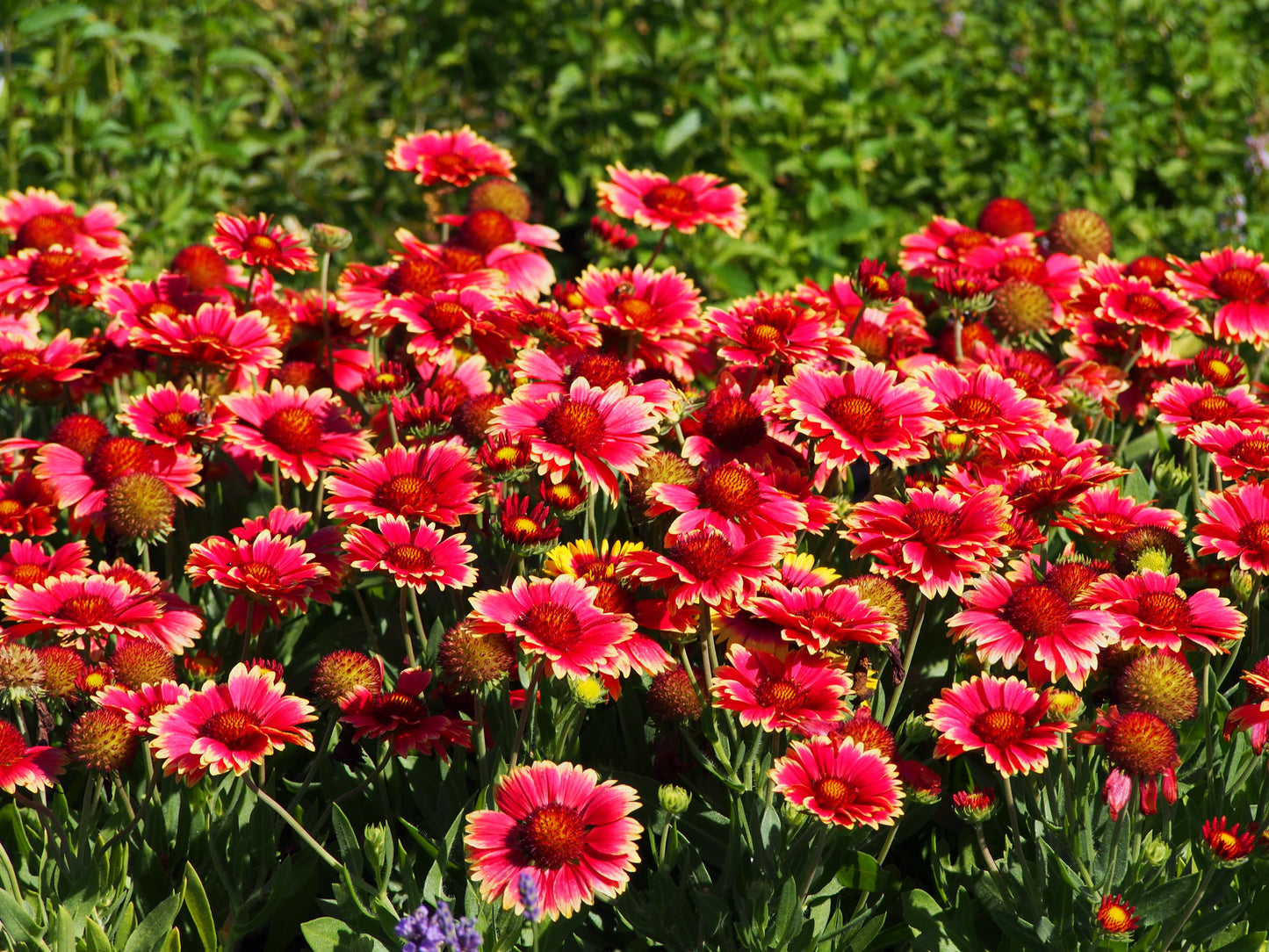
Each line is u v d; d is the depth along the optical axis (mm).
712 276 6473
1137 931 2439
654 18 7516
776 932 2328
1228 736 2621
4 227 4098
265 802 2492
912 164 7355
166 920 2445
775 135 7238
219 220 3572
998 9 8945
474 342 3570
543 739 2734
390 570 2617
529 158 8180
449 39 8469
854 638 2445
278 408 3205
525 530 2652
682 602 2453
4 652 2420
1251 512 2799
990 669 2715
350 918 2463
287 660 3281
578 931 2660
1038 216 7160
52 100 6262
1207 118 7500
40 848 2725
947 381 3105
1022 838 2701
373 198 7750
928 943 2490
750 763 2572
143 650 2670
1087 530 2996
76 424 3279
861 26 8031
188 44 7438
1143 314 3721
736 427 3064
